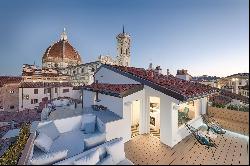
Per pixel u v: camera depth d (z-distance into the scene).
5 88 34.81
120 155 8.49
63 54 69.88
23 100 35.94
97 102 14.93
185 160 8.90
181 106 13.05
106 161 7.76
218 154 9.34
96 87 15.57
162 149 10.16
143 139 11.59
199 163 8.57
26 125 12.09
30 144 9.16
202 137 10.55
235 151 9.58
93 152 7.77
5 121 25.98
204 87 14.49
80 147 10.24
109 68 16.30
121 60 61.41
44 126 11.48
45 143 10.03
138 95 12.20
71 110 15.72
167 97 10.69
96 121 12.29
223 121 13.48
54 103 19.97
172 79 15.50
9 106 35.06
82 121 12.76
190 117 13.84
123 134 11.54
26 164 7.51
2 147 14.20
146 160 9.03
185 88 11.83
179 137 11.03
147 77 13.34
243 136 11.39
